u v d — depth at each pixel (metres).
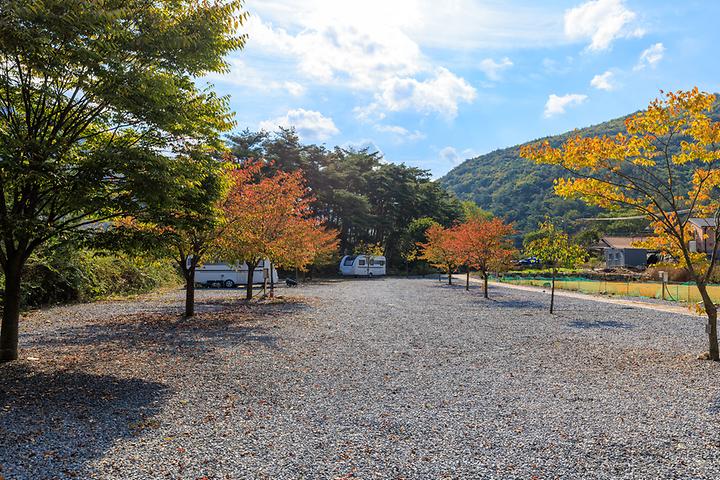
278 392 7.15
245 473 4.39
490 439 5.30
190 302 16.41
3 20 6.36
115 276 25.02
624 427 5.71
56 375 8.02
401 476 4.38
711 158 9.50
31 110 8.44
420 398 6.90
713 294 23.05
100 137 9.13
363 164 66.94
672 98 9.42
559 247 18.12
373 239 67.12
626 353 10.37
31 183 7.14
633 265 54.09
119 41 7.58
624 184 10.44
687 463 4.70
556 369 8.82
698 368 8.95
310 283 40.09
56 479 4.22
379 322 15.12
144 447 4.97
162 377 8.01
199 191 8.80
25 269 18.73
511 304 21.81
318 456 4.80
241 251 18.81
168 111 7.90
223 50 8.71
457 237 31.11
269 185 20.83
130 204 8.04
